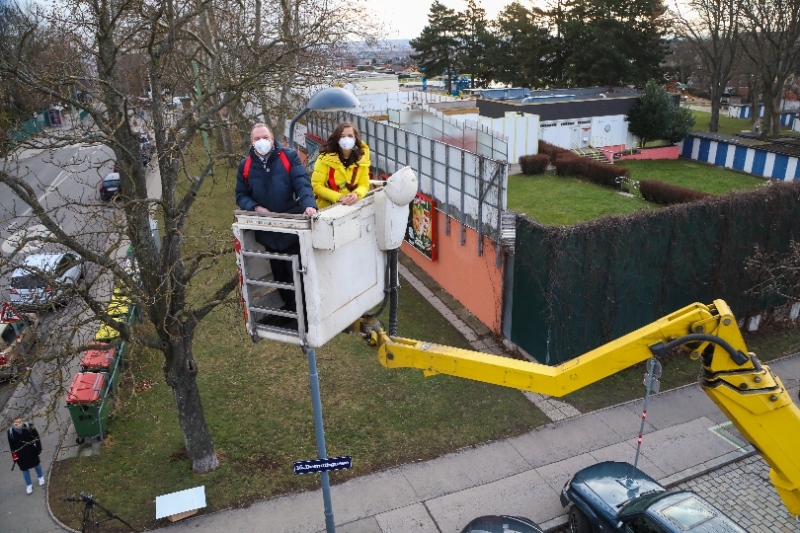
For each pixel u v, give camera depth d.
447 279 19.33
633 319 14.88
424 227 20.00
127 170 9.91
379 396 13.95
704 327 6.06
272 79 11.80
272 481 11.28
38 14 11.46
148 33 12.78
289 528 10.18
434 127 23.44
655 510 8.80
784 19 41.22
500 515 9.66
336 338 16.59
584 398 13.85
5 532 10.23
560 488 10.99
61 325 9.23
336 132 5.65
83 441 12.41
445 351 5.88
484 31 61.22
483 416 13.20
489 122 34.34
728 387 6.27
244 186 5.88
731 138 38.94
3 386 14.69
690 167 38.19
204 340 16.61
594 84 49.44
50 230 9.27
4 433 13.02
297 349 16.11
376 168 22.97
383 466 11.69
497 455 11.96
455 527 10.14
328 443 12.34
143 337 9.97
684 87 72.06
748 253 15.95
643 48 48.41
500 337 16.20
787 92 61.81
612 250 13.91
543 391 5.90
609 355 5.93
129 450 12.16
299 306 4.82
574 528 9.94
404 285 20.09
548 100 42.03
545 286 13.82
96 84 10.44
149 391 14.25
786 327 17.27
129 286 9.52
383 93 36.16
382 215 5.43
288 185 5.66
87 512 9.40
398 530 10.10
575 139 39.72
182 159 9.99
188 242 23.19
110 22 9.61
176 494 10.46
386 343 5.93
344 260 5.11
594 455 11.91
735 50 45.72
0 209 27.41
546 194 30.12
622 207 27.55
